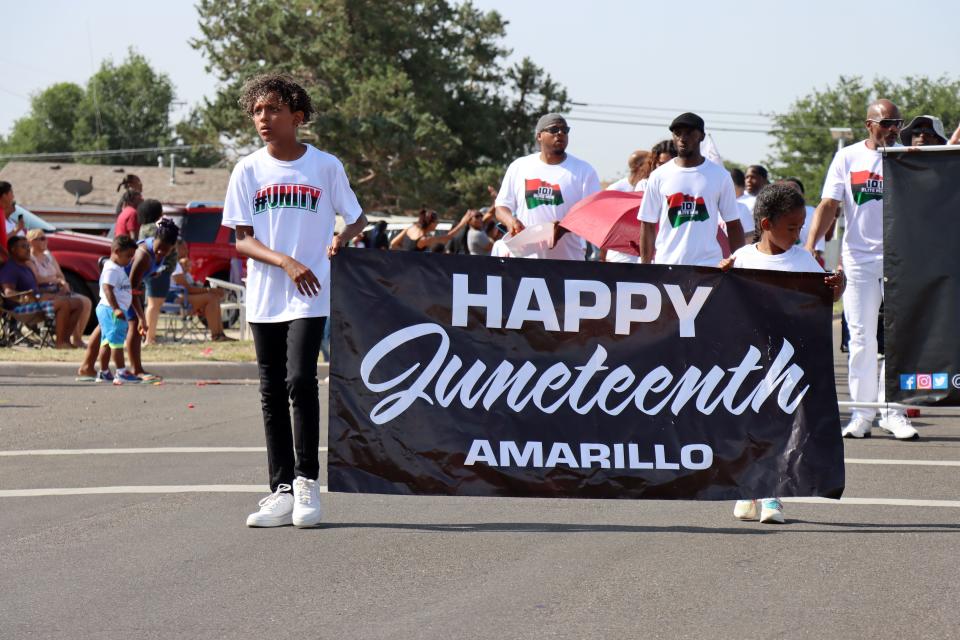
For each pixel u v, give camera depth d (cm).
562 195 929
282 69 4972
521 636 429
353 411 589
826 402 605
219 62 5250
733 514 634
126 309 1315
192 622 446
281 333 610
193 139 5366
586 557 539
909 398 657
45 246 1638
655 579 503
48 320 1584
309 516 597
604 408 598
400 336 592
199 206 2306
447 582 499
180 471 769
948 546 561
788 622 444
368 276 592
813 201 8612
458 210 5409
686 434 600
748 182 1202
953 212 650
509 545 562
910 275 654
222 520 621
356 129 4625
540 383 596
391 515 632
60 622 447
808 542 569
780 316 606
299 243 607
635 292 600
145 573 516
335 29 5012
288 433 616
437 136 4791
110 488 711
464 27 5994
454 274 594
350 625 442
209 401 1159
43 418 1034
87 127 11481
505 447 593
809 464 601
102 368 1338
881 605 465
